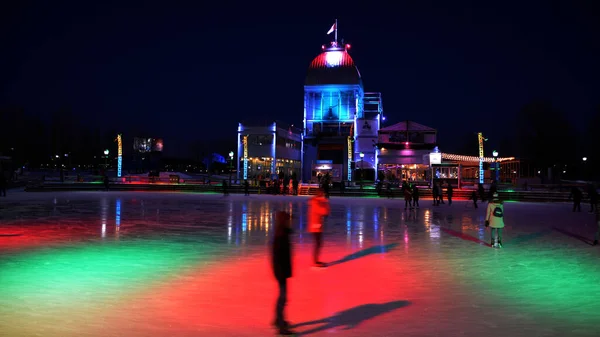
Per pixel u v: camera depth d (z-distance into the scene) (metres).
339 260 11.70
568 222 22.06
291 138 68.12
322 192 11.09
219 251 12.94
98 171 75.94
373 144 61.22
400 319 6.85
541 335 6.14
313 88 71.06
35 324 6.48
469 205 34.75
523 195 42.59
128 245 13.95
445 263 11.38
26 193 44.25
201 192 50.91
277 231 6.61
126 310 7.24
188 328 6.38
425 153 58.12
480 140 50.53
